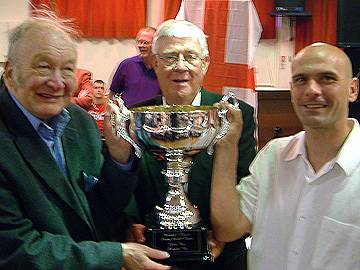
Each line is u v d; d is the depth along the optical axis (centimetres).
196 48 160
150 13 557
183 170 152
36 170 133
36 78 129
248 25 317
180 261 145
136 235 151
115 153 146
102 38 552
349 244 133
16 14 523
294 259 140
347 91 134
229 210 148
